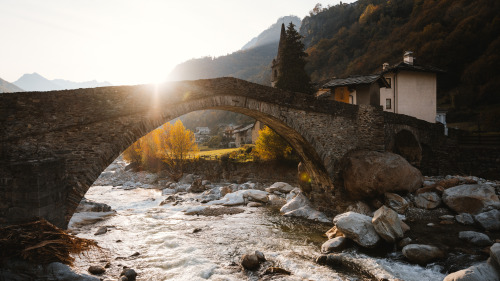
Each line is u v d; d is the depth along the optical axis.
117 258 11.16
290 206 18.73
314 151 16.62
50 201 9.44
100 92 11.27
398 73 28.50
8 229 7.18
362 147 17.38
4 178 9.01
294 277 9.50
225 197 22.36
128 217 17.94
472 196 13.66
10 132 9.84
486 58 46.44
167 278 9.54
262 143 29.56
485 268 8.00
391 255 10.96
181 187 30.95
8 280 6.32
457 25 52.50
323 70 83.69
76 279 6.98
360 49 80.12
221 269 10.20
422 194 15.41
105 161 11.33
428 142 22.45
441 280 8.91
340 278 9.39
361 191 15.42
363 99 21.73
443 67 51.69
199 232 14.59
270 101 15.15
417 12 66.38
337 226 12.40
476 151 21.31
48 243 7.12
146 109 12.14
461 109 44.50
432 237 11.79
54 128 10.50
